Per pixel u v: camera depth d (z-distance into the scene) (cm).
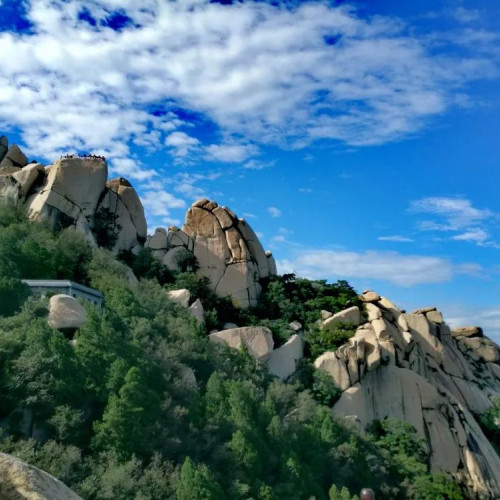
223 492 4809
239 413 5962
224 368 7431
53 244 8162
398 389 9081
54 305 6194
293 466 5719
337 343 9200
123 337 6400
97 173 9531
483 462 8831
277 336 9169
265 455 5781
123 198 10231
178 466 4966
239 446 5519
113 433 4884
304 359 8850
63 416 4822
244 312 9775
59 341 5366
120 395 5125
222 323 9319
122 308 7075
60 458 4444
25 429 4753
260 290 10519
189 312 8469
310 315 10012
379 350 9188
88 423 5109
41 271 7569
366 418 8431
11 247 7381
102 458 4772
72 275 8044
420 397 9038
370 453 7381
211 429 5675
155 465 4834
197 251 10306
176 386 6078
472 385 11344
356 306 10044
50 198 9012
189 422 5659
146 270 9631
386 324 9956
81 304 6688
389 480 7206
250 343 8394
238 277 10169
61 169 9238
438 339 11219
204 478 4681
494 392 11856
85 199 9375
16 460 1181
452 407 9306
